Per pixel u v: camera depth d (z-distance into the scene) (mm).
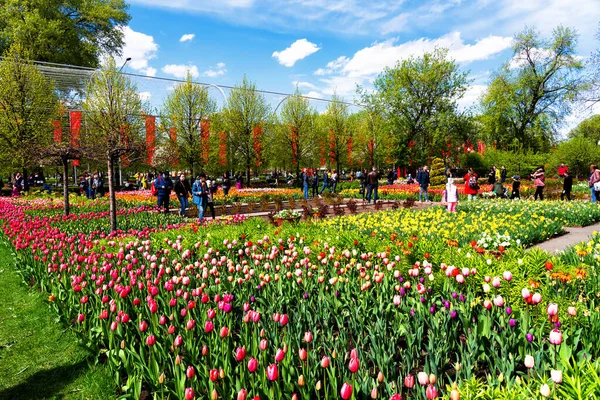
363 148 42656
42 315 5043
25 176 26875
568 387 2014
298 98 36531
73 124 19328
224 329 2967
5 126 24344
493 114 40750
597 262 4996
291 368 2838
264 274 4762
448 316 3436
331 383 2596
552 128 39562
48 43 31703
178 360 2795
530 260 4656
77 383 3523
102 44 37656
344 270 4863
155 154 27734
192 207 16250
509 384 2484
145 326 3246
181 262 6078
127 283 5086
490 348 3029
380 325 3422
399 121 40625
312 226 8617
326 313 3912
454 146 42844
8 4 30141
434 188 27781
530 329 3160
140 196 21906
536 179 18516
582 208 12773
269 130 35406
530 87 39469
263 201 19016
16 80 25062
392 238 6461
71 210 14891
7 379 3652
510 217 11125
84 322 4070
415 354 3334
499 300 3146
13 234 8461
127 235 8711
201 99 30531
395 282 4496
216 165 32000
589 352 2965
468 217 11258
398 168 44562
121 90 20203
